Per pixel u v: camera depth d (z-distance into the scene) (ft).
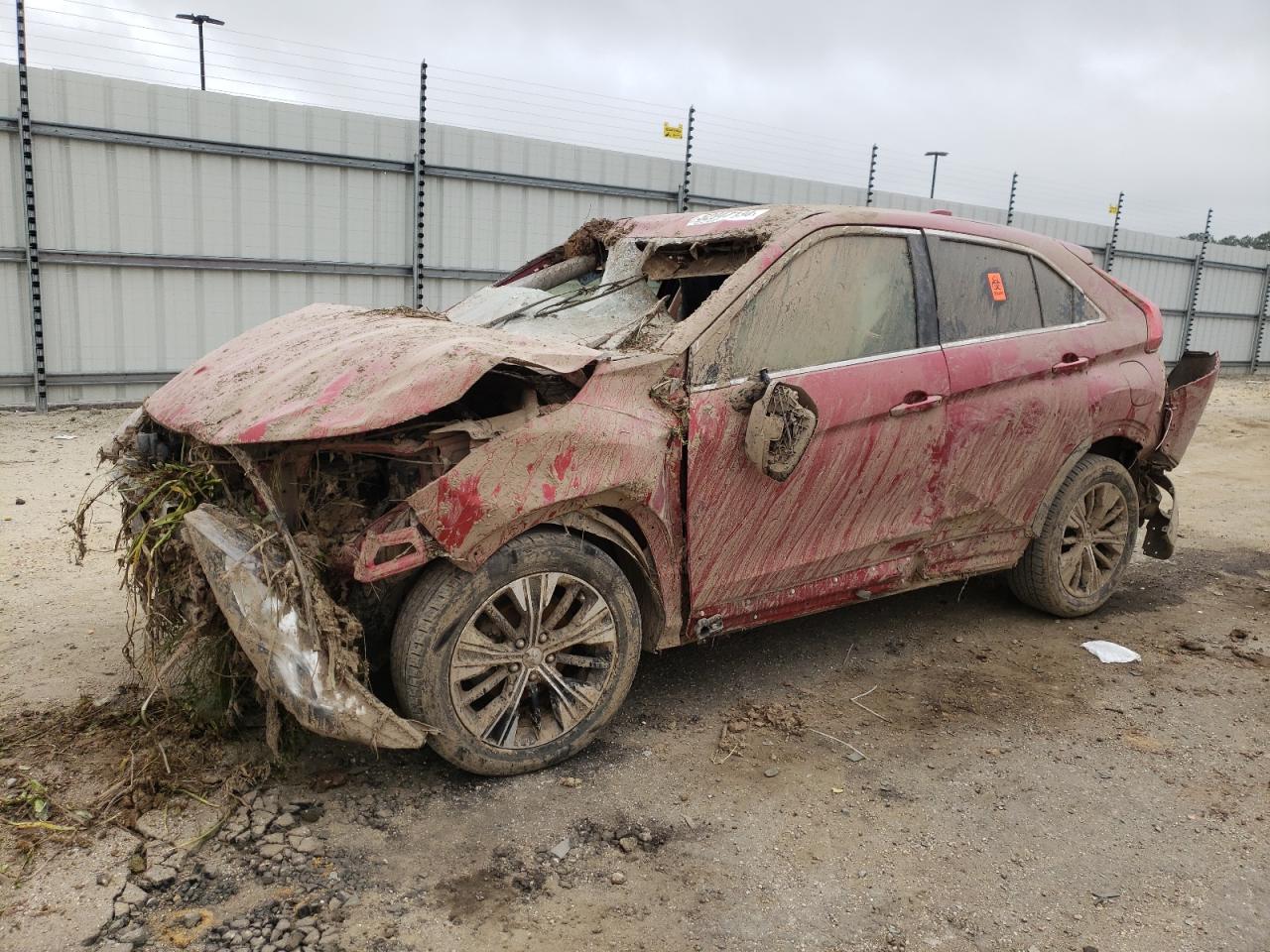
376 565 9.24
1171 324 70.23
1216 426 41.96
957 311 13.60
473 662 9.95
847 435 12.03
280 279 37.04
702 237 12.68
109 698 11.73
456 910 8.29
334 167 37.17
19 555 17.28
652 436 10.47
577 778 10.55
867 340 12.56
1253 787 10.94
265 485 9.52
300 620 8.96
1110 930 8.38
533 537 10.14
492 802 9.99
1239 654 14.99
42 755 10.37
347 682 9.06
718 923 8.29
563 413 9.95
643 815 9.91
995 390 13.70
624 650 10.93
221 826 9.30
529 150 41.29
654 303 13.48
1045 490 15.07
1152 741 12.02
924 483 13.16
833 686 13.37
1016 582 16.10
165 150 33.99
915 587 14.06
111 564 16.98
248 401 10.11
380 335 10.92
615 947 7.93
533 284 15.60
